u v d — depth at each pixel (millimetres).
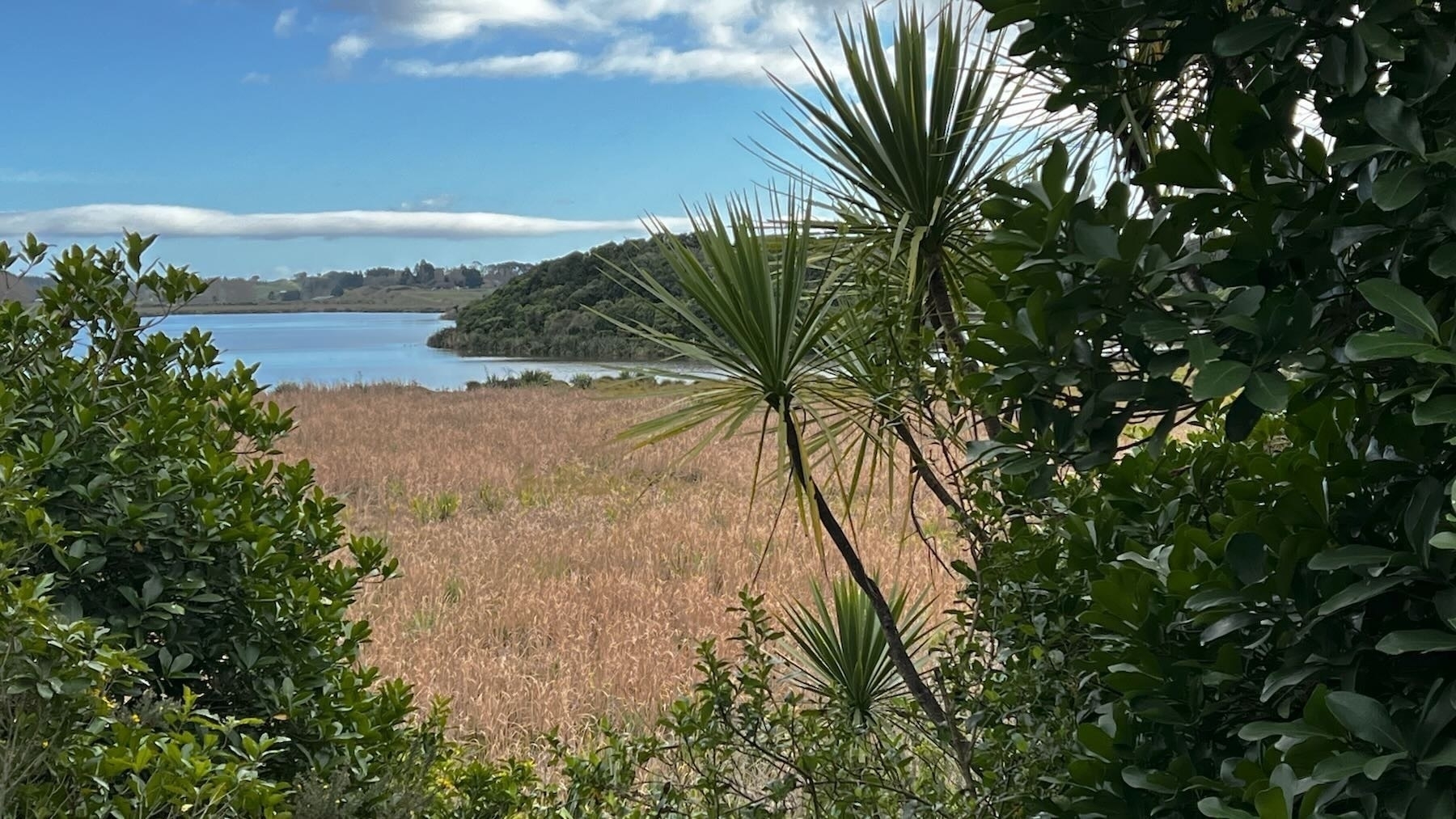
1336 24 1402
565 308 85562
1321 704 1354
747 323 3527
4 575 2223
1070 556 2594
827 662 4613
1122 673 1791
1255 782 1355
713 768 3750
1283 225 1464
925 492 12320
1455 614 1305
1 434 2857
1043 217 1564
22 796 2080
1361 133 1445
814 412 3543
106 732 2416
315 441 22625
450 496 15773
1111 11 1603
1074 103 1817
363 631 3420
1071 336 1557
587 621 9227
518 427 25500
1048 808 2240
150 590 2859
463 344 97375
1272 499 1893
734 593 9906
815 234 3879
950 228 3693
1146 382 1568
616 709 6832
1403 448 1523
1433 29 1363
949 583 8359
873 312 3496
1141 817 1802
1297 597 1535
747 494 15922
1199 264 1502
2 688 2074
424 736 3580
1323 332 1445
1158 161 1479
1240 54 1485
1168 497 2594
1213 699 1810
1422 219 1364
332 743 3012
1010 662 3301
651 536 12578
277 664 3092
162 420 3170
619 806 3740
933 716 3746
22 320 3320
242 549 3094
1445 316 1474
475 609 9578
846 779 3656
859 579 3811
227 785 2160
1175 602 1826
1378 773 1209
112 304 3525
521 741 6414
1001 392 1753
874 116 3650
